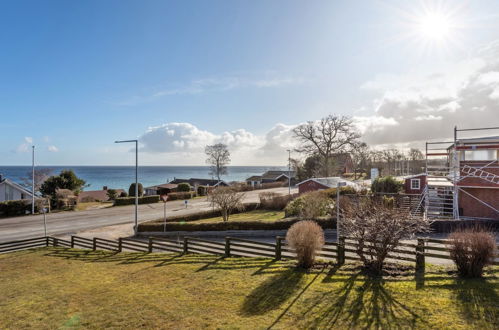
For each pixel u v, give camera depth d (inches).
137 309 340.8
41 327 318.3
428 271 387.5
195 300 352.8
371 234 399.2
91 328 305.9
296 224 463.8
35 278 513.7
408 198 964.6
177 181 3159.5
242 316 303.7
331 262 454.3
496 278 346.9
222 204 1071.6
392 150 3257.9
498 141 783.7
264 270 445.4
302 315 295.1
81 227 1107.9
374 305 302.4
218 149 3297.2
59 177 1876.2
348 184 1464.1
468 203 812.0
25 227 1116.5
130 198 1797.5
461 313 273.7
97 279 477.1
